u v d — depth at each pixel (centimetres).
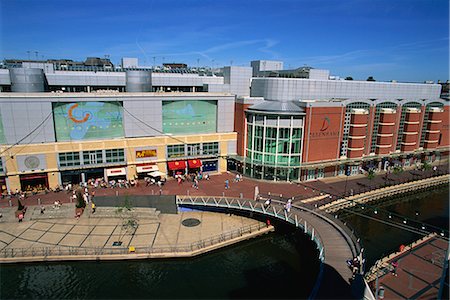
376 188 6800
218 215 5503
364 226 5731
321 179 7331
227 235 4775
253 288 3847
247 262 4397
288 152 6881
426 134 9075
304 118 6788
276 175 6950
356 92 8219
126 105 6369
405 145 8550
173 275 4059
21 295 3628
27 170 5812
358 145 7444
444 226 5809
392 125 7888
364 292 3136
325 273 3512
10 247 4294
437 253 4500
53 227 4881
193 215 5469
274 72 9669
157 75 8106
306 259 4503
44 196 5806
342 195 6316
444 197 7438
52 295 3638
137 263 4228
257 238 4928
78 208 5231
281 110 6625
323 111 6906
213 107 7294
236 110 7450
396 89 8900
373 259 4553
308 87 7500
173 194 5962
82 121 6159
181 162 6975
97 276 4000
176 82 8069
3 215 5100
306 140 6862
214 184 6638
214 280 3978
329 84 7769
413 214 6381
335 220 4788
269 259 4488
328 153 7288
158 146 6700
